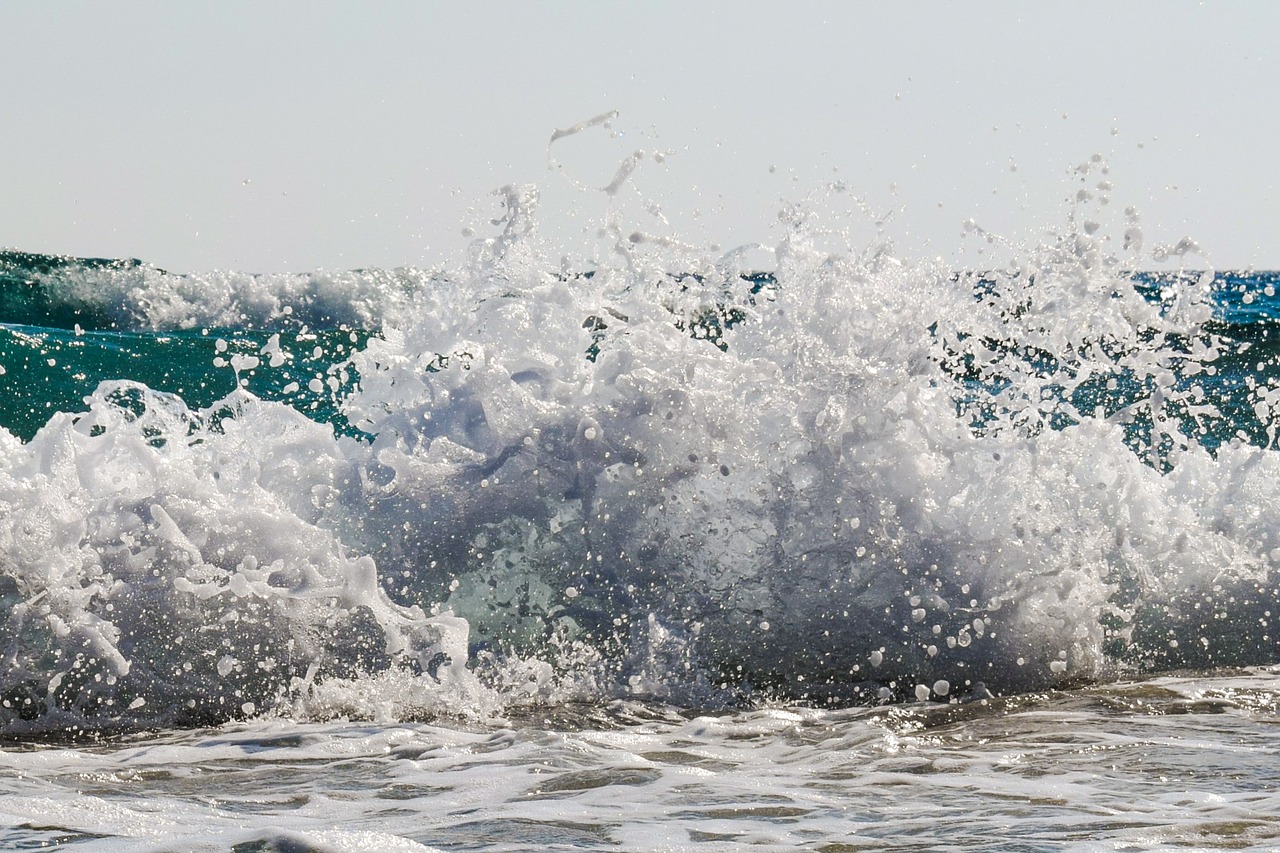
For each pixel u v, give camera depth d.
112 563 9.00
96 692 8.55
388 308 30.30
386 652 9.00
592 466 10.40
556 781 6.59
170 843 5.04
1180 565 10.41
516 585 10.09
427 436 10.77
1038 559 9.85
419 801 6.21
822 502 10.15
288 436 10.55
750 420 10.39
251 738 7.82
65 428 9.49
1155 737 7.36
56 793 6.36
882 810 5.82
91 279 30.47
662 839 5.37
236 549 9.24
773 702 9.05
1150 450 12.16
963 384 10.90
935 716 8.21
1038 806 5.80
